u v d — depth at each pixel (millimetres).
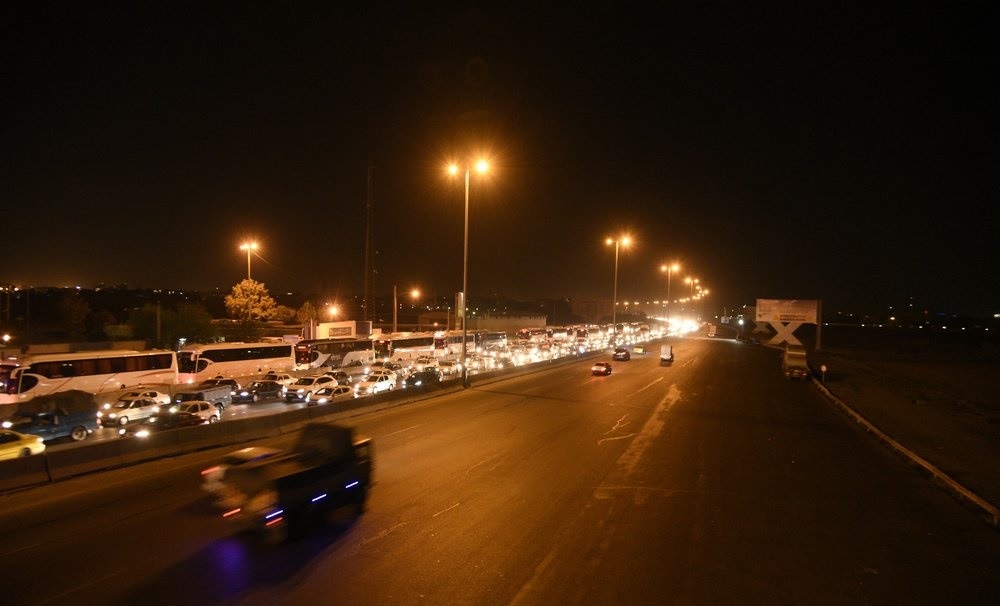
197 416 23688
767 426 22078
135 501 11641
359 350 52719
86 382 32750
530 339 75062
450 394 30750
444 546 9211
